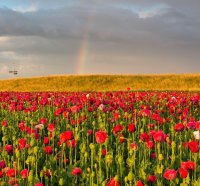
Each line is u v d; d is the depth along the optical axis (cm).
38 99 2233
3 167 830
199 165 939
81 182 895
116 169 958
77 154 1134
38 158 1019
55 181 899
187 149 1070
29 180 771
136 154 1078
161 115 1750
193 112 1895
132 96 2244
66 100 1925
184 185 742
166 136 1062
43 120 1260
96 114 1620
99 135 843
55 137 1298
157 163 929
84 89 6612
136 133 1332
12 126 1486
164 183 848
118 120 1532
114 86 6950
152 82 7062
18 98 2197
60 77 7581
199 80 6962
